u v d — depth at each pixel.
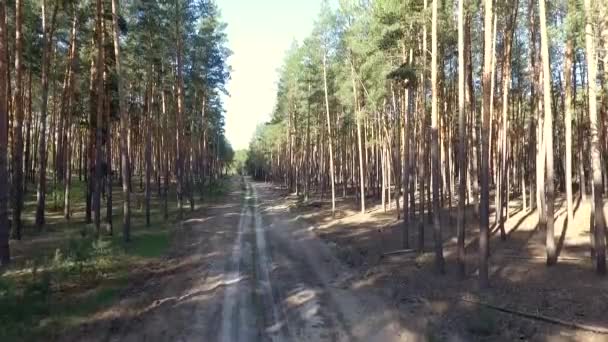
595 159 14.68
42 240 19.92
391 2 19.25
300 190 60.94
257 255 20.88
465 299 13.42
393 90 28.36
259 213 39.19
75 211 29.05
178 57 31.81
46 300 12.09
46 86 22.59
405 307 13.09
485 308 12.54
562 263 16.39
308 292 14.71
